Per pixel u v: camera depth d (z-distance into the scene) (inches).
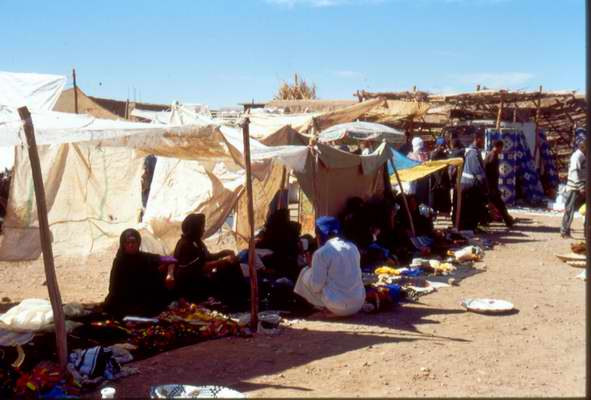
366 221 452.8
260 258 363.9
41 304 263.6
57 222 368.8
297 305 329.7
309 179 424.2
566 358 257.1
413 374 236.8
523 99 887.1
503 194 838.5
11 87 335.0
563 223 577.6
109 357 234.7
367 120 879.7
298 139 468.1
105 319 283.6
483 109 916.6
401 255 456.8
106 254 495.5
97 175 376.2
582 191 567.8
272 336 284.2
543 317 319.3
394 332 291.9
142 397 212.2
